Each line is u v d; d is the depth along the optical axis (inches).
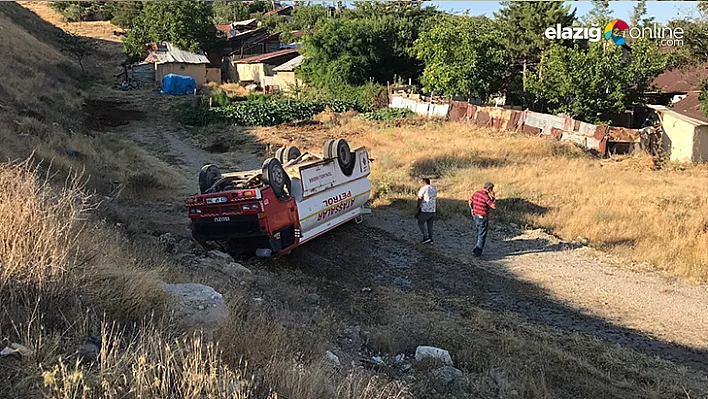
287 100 1509.6
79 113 1163.9
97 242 234.1
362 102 1529.3
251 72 2183.8
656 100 1349.7
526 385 227.1
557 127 1026.7
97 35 2928.2
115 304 179.6
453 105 1222.3
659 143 1011.9
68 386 120.2
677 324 331.9
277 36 2551.7
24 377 128.6
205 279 278.7
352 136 1066.1
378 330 274.4
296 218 409.4
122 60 2440.9
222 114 1257.4
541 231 511.2
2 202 190.4
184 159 898.1
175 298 202.1
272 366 170.1
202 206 389.7
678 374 262.1
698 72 1066.1
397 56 1763.0
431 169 749.9
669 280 401.4
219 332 187.5
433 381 219.5
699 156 961.5
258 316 231.9
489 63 1327.5
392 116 1309.1
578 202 596.7
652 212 548.4
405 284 386.9
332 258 427.8
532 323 323.9
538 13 1685.5
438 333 275.1
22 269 167.0
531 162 817.5
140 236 386.6
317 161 435.2
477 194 451.5
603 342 298.8
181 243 401.1
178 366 146.3
